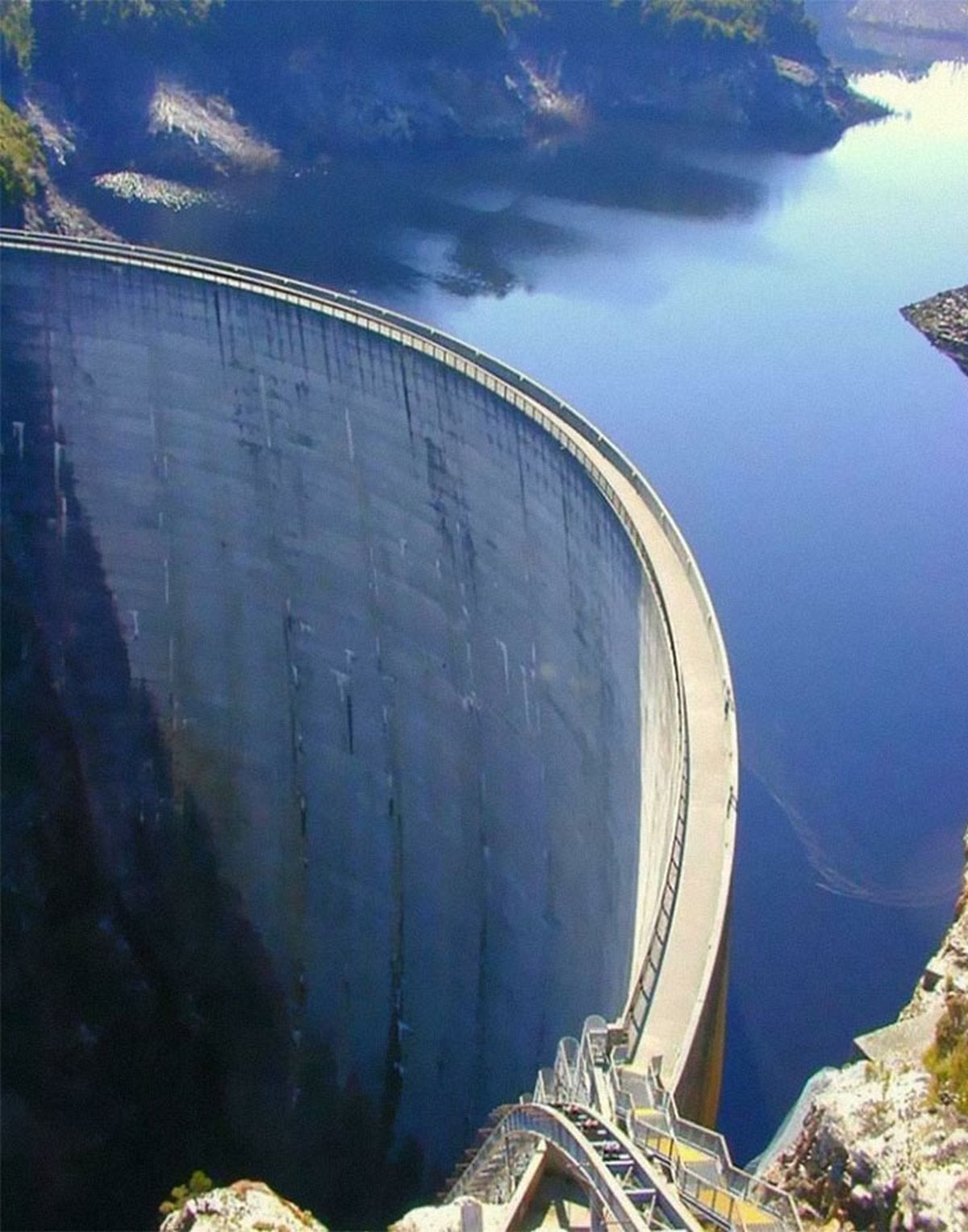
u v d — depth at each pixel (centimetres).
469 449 5584
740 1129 4978
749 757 6756
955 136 19012
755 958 5688
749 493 9131
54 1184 6297
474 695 5744
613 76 19088
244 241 13688
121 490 6812
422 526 5884
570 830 4950
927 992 4031
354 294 12262
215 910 6862
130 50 15525
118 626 6969
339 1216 5991
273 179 15575
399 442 5897
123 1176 6356
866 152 18088
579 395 10488
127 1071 6619
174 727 6931
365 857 6359
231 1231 2977
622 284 12756
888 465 9581
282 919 6688
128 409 6694
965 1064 2995
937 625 7781
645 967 3155
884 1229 2812
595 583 4803
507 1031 5350
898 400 10588
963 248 14138
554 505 5100
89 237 13262
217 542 6656
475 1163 3444
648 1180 2377
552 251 13675
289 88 16525
